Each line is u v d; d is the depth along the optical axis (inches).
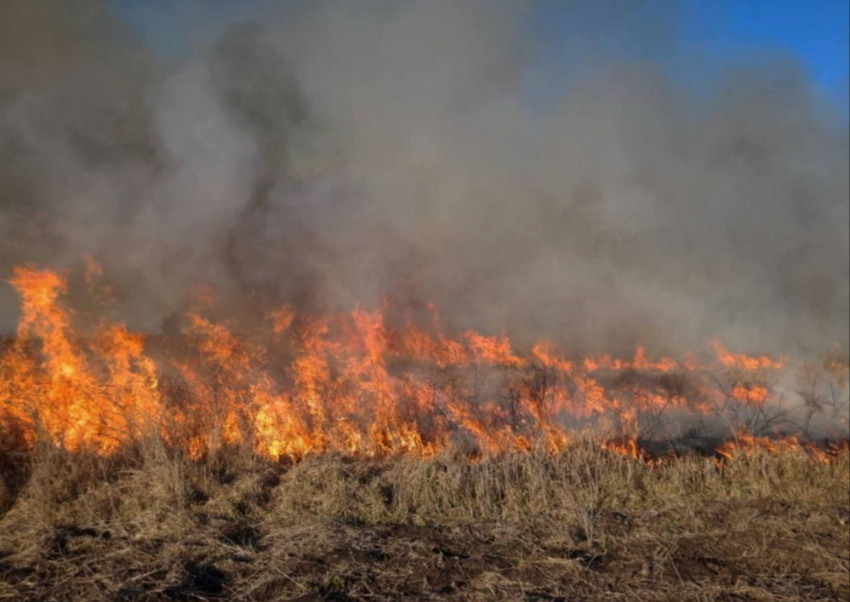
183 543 137.9
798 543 155.4
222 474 171.5
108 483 155.8
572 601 128.2
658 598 130.9
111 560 131.0
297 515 154.2
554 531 153.9
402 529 152.7
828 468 196.1
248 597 123.3
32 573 125.6
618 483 177.5
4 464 163.2
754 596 133.9
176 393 195.9
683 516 165.6
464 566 137.6
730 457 198.2
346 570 132.6
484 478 169.6
